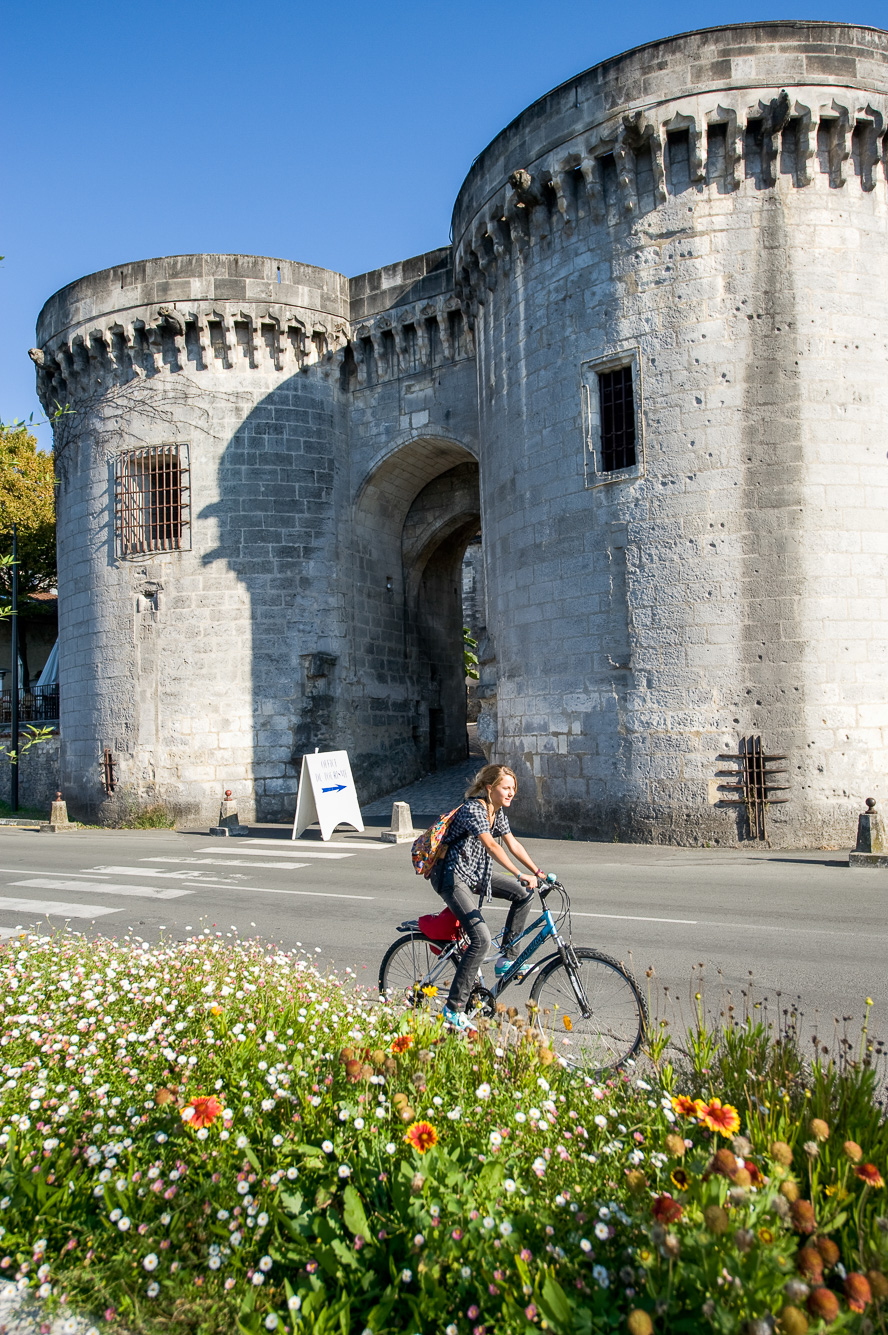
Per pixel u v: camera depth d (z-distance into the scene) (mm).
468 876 5617
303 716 23391
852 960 7461
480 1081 4145
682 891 10781
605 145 15648
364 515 25359
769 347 14703
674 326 15266
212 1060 4602
